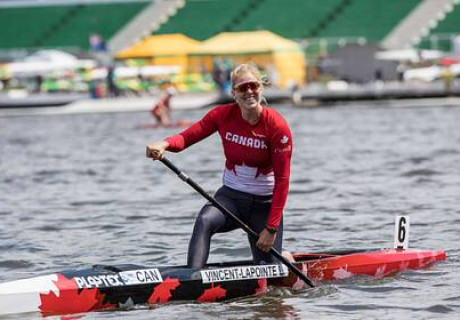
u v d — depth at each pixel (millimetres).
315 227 46438
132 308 30438
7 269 38312
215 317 29719
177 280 31078
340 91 162125
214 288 31562
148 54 175875
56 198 59219
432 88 160500
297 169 70812
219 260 39375
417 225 46250
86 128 125750
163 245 42531
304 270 33812
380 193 57312
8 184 67625
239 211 32500
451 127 106875
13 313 29109
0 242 44000
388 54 186500
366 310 30703
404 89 161125
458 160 74000
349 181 63156
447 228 45312
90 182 67312
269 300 31812
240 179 32281
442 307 30953
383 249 37031
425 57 191125
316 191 58844
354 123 118125
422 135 98062
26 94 186125
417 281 34469
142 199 57438
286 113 141375
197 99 164750
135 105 163000
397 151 82312
